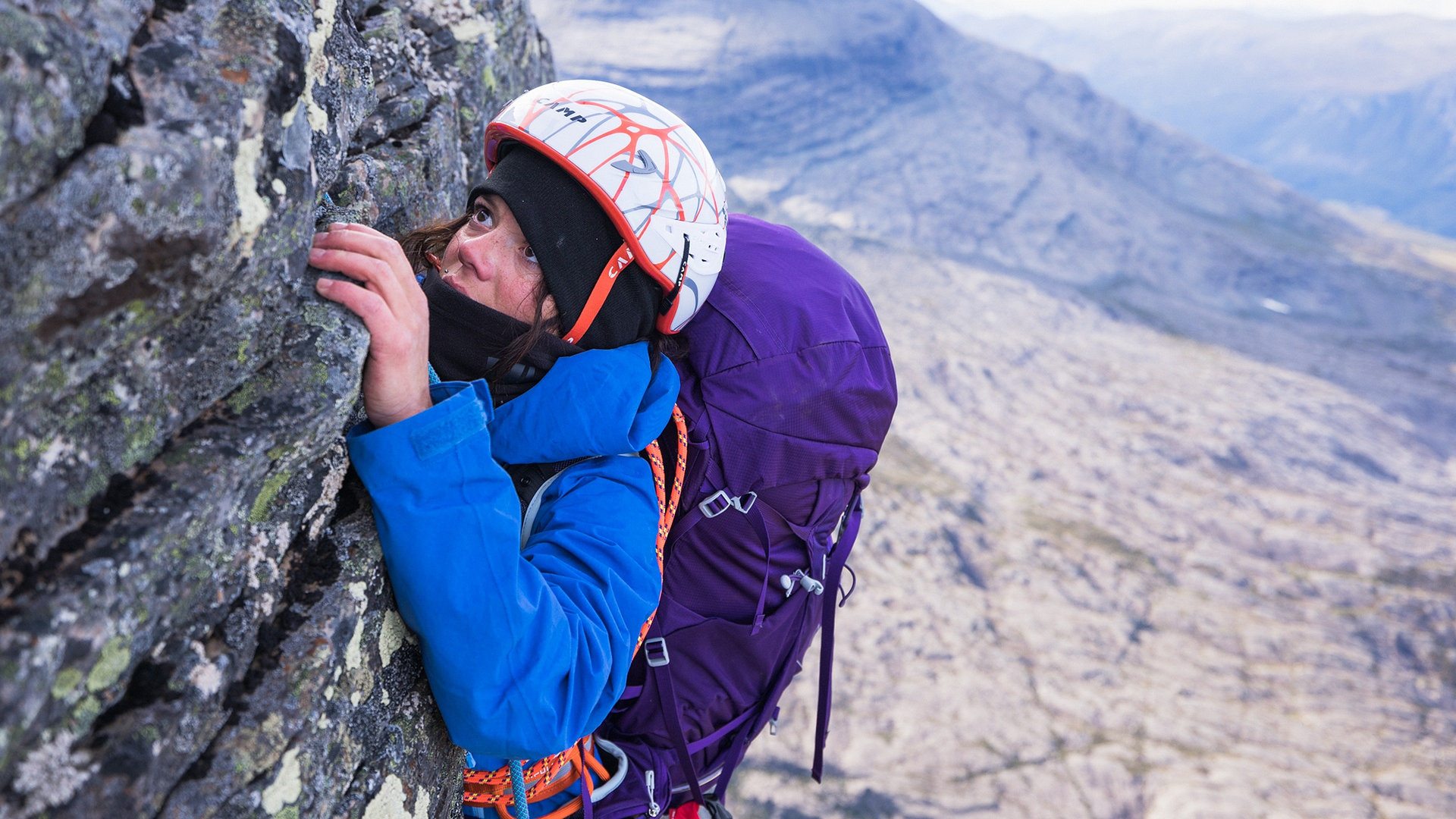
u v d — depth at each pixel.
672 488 1.52
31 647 0.61
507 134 1.31
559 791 1.53
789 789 29.84
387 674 1.11
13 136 0.55
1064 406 65.94
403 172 1.58
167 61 0.71
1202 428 64.25
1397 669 42.94
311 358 0.90
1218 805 30.30
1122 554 48.97
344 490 1.09
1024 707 35.22
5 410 0.61
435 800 1.26
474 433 1.03
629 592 1.26
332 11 1.04
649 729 1.74
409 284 1.01
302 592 0.98
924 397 63.56
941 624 39.91
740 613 1.76
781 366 1.69
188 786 0.79
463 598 1.03
